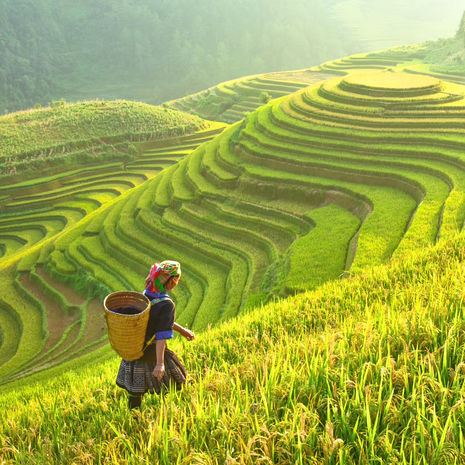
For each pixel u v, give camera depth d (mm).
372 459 3449
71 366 25844
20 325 40531
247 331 9711
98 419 5711
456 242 12703
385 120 44531
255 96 128000
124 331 4809
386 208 30891
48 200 72250
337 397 4312
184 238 40594
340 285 12500
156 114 98062
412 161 36594
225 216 41062
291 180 40688
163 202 47781
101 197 72125
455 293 6773
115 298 5113
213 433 4176
